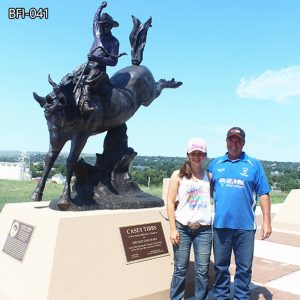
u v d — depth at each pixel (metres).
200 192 3.71
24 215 4.39
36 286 3.62
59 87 4.24
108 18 4.63
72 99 4.34
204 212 3.69
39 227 4.02
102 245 3.97
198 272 3.71
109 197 4.73
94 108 4.41
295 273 5.70
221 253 3.88
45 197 9.11
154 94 5.58
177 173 3.78
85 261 3.80
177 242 3.68
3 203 8.53
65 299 3.57
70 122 4.36
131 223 4.28
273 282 5.23
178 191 3.75
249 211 3.84
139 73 5.30
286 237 8.41
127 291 3.95
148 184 16.80
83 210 4.40
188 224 3.68
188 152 3.72
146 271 4.17
